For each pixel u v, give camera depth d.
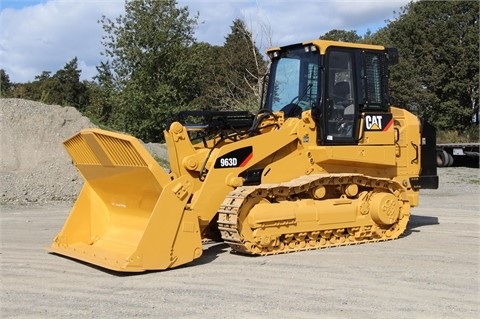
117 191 8.37
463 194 17.64
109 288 6.72
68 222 8.75
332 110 9.16
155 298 6.30
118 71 30.62
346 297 6.29
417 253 8.51
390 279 7.03
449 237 9.93
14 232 10.87
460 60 44.06
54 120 20.84
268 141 8.73
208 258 8.23
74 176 17.47
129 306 6.02
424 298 6.27
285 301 6.14
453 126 44.88
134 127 29.83
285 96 9.70
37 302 6.21
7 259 8.34
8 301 6.26
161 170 7.48
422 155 10.41
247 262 7.93
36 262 8.13
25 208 14.51
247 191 8.14
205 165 8.40
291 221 8.48
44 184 16.75
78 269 7.69
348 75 9.37
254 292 6.48
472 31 43.62
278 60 9.94
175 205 7.54
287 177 8.98
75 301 6.23
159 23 30.47
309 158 9.12
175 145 8.34
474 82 43.88
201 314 5.74
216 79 31.36
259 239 8.19
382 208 9.31
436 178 10.53
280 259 8.09
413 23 45.84
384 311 5.82
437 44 44.91
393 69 44.47
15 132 19.66
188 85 31.33
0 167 18.20
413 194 10.16
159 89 29.66
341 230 9.09
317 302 6.11
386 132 9.66
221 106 28.08
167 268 7.54
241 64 31.41
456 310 5.87
